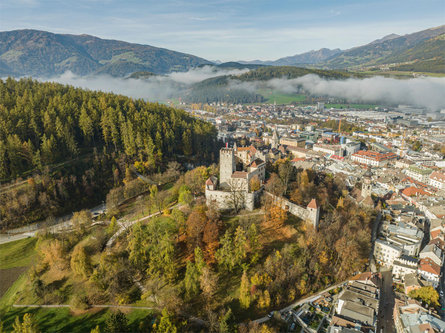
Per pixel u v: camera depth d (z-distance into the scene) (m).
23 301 135.88
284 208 187.75
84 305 128.12
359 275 164.00
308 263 157.12
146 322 119.06
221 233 160.62
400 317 138.25
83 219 191.25
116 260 143.62
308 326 132.50
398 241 195.25
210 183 190.62
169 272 135.50
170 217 178.12
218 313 124.31
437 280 166.12
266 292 132.62
